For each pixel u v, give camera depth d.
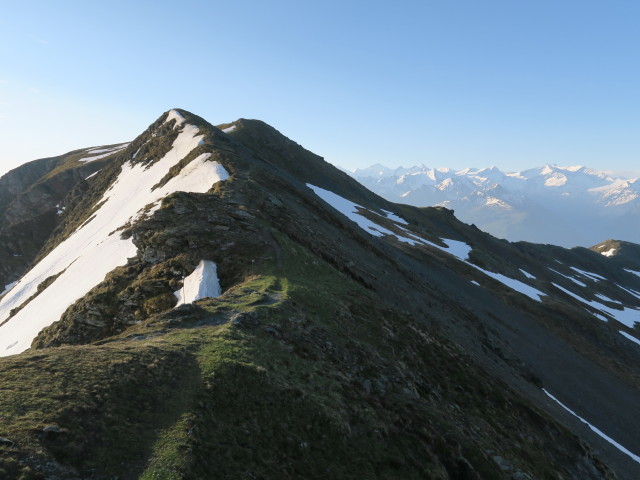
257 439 14.27
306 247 43.53
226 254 36.62
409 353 29.62
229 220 41.75
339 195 140.38
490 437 24.06
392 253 77.94
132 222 59.91
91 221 88.12
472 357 38.50
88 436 11.83
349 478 14.71
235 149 91.19
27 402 12.52
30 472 9.92
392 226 116.81
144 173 96.88
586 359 75.50
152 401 14.30
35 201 160.75
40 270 77.69
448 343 37.19
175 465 11.45
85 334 34.03
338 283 36.19
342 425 17.09
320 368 21.22
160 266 36.81
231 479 12.02
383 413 19.98
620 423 53.06
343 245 56.56
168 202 43.44
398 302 44.62
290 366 19.91
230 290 29.75
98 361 15.98
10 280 122.00
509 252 185.50
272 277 32.47
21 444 10.61
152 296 33.75
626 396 63.66
